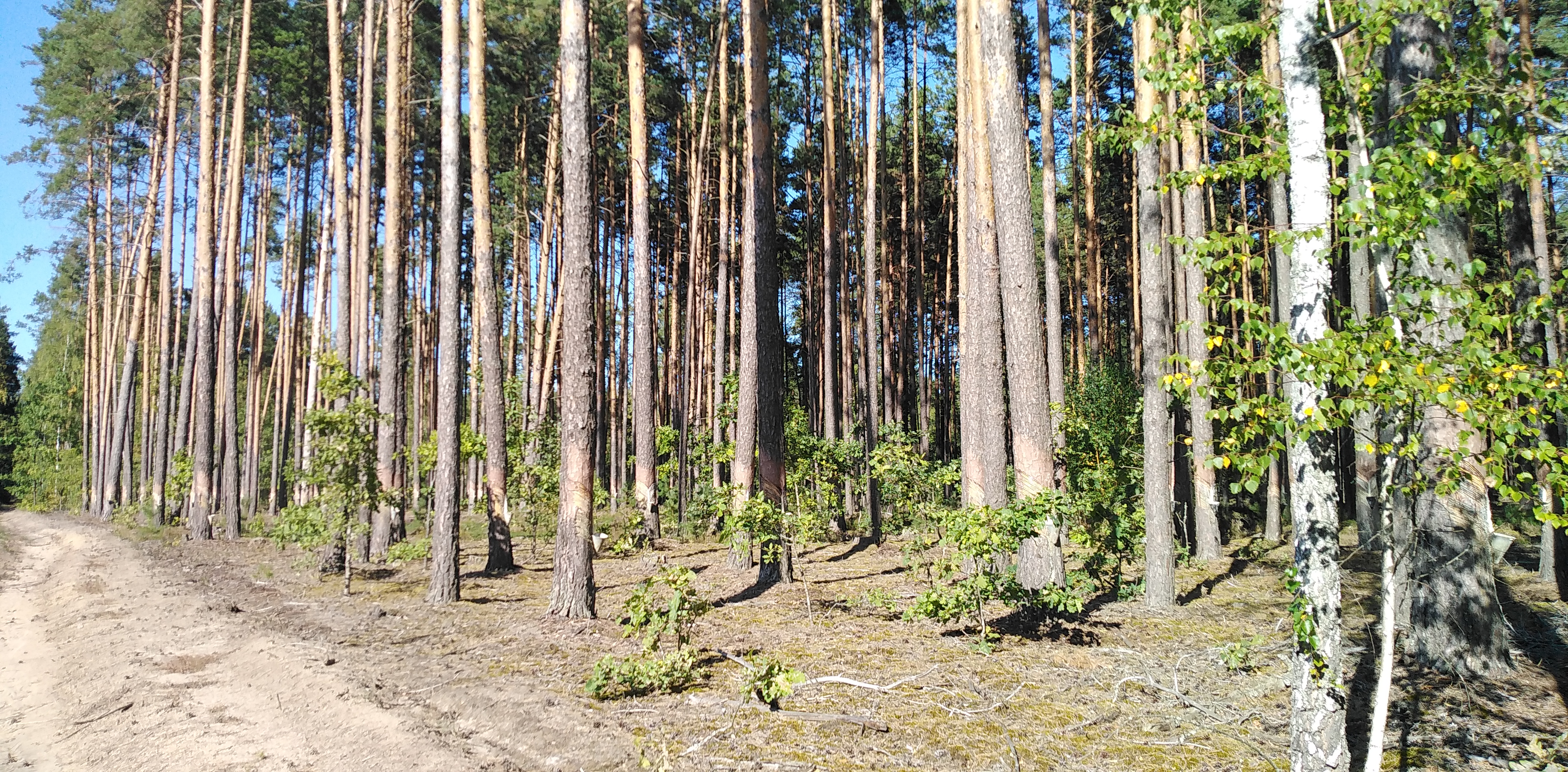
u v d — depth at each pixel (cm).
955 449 3369
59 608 1159
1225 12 1049
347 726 595
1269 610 928
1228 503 1619
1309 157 427
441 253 1146
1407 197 397
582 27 960
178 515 2648
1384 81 682
